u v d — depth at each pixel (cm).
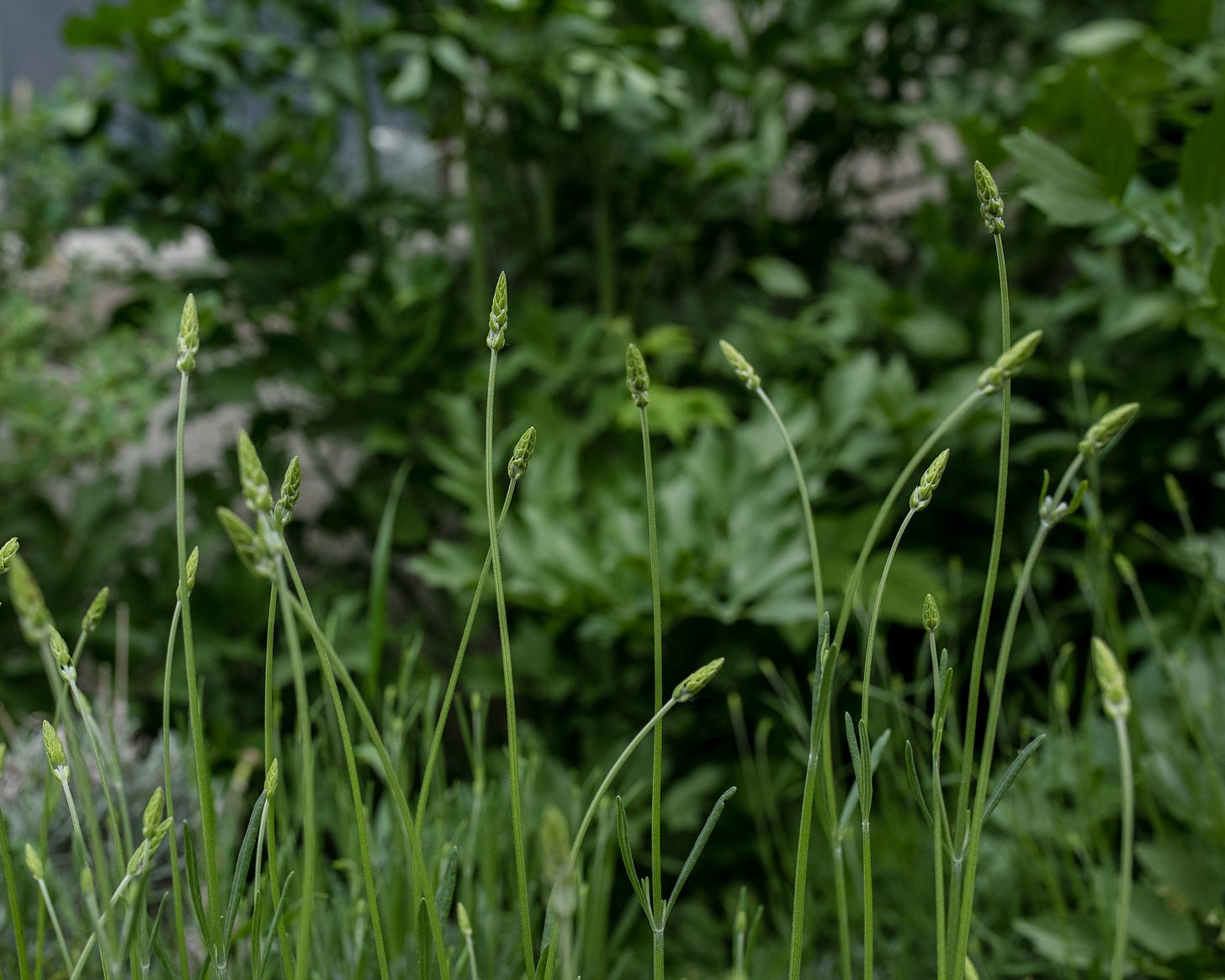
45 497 279
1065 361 289
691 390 282
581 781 229
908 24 372
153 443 377
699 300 344
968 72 372
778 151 333
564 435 283
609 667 246
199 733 87
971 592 256
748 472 252
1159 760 159
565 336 323
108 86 352
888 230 383
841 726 207
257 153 330
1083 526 154
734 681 229
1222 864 146
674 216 342
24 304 331
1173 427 262
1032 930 143
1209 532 267
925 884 163
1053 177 142
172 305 323
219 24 315
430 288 317
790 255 373
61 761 87
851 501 280
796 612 218
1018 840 155
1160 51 273
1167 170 261
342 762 146
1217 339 162
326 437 329
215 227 305
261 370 298
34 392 315
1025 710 252
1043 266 336
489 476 87
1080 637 259
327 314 311
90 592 262
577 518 244
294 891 114
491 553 88
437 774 129
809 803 90
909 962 163
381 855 125
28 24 457
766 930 202
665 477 270
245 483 77
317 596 274
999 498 87
